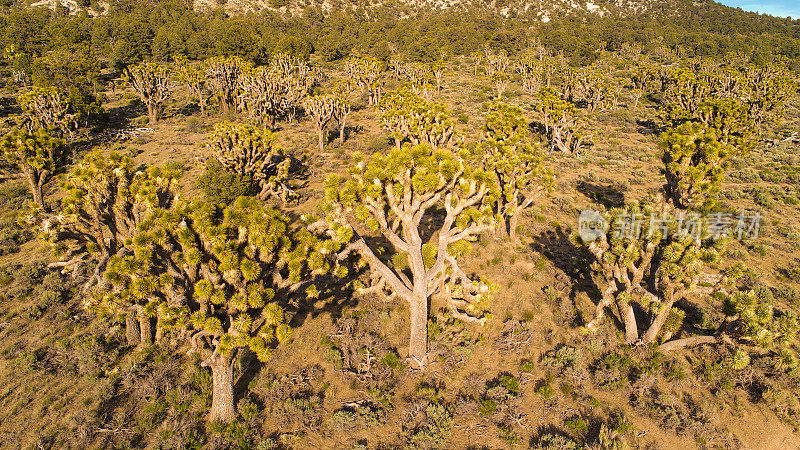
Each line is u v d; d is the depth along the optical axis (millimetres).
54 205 21750
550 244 19359
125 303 8414
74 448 8797
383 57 88188
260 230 8227
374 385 10719
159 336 12086
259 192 24344
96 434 9188
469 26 132250
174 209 9336
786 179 27281
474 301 11406
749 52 96000
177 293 8258
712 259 10484
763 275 16062
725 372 11273
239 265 7859
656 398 10539
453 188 10836
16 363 11062
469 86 70250
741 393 10766
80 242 12055
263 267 8555
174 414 9625
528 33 125125
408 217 10531
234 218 8023
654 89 61688
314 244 9125
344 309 13883
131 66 42656
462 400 10242
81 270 13375
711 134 13375
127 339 12172
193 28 109750
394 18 163375
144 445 9016
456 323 13102
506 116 19391
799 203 23297
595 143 38844
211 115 49969
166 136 40031
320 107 33562
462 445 9172
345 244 10633
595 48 105625
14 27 76375
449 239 11125
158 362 11250
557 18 164875
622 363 11555
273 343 12227
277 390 10336
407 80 74000
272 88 44844
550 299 14648
